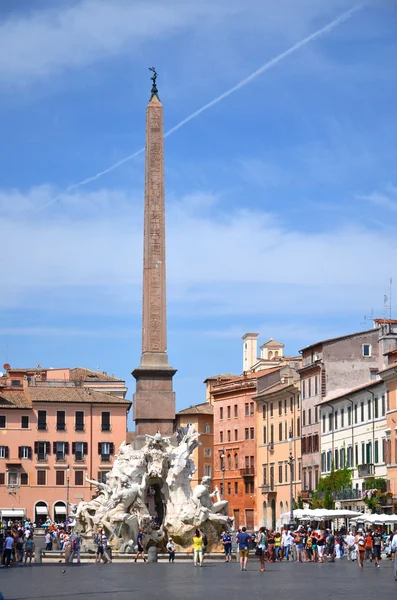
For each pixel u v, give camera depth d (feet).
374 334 418.72
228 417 517.96
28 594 138.82
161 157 235.20
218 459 524.93
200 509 229.66
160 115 236.63
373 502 337.52
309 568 214.69
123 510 228.22
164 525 228.63
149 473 230.27
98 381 562.66
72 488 473.67
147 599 129.29
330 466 404.16
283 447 461.78
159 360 234.58
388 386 345.31
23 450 471.21
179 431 245.24
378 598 132.05
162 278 234.58
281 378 477.77
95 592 140.97
